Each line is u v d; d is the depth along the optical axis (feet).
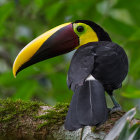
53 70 51.26
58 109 28.17
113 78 28.09
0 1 56.49
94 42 32.58
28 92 49.14
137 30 44.86
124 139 23.72
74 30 34.22
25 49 33.32
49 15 52.29
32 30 56.90
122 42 47.93
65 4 50.80
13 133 27.86
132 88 44.14
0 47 57.93
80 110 25.29
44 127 27.48
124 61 31.09
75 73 28.48
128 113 24.14
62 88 50.62
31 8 56.13
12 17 56.54
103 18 50.31
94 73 27.91
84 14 51.26
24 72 48.62
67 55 53.11
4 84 49.08
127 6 49.70
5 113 28.14
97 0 50.34
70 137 27.04
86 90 26.35
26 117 27.94
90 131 26.53
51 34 33.94
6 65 58.13
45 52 33.53
